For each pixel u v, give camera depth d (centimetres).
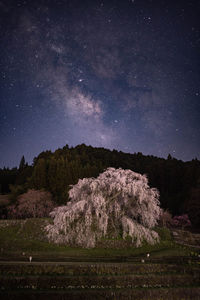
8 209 4631
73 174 5534
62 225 2055
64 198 4844
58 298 1020
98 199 2006
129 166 10038
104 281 1242
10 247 2439
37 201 4491
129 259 2072
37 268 1373
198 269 1522
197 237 3534
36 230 3064
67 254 2222
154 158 13725
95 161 9038
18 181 6312
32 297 1014
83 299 1031
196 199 5016
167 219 4559
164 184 7762
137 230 2062
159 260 2008
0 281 1128
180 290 1172
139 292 1134
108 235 2300
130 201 2170
